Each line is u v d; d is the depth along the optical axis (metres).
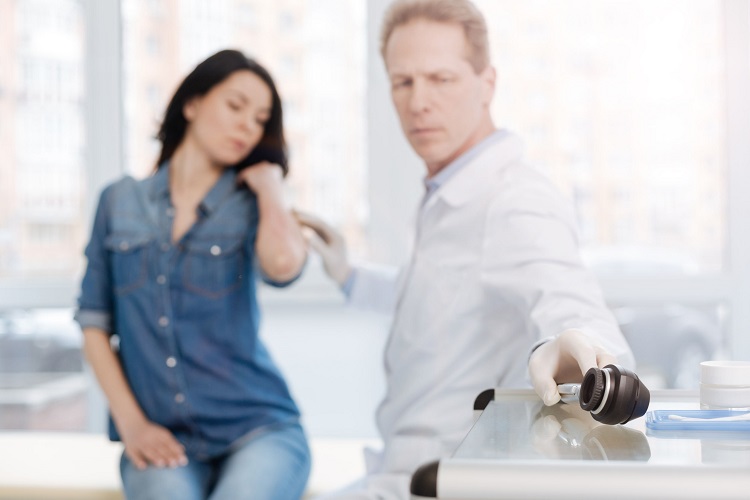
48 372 2.52
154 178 1.86
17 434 2.37
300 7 2.41
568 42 2.27
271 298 2.40
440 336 1.47
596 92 2.27
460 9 1.61
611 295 2.27
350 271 1.94
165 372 1.77
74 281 2.49
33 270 2.52
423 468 0.62
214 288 1.78
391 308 1.93
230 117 1.82
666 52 2.24
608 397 0.78
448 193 1.48
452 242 1.48
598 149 2.28
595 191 2.29
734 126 2.21
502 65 2.29
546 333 1.26
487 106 1.65
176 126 1.87
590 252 2.29
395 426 1.51
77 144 2.51
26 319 2.52
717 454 0.66
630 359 1.12
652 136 2.26
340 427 2.40
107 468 2.00
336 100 2.40
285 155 1.92
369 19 2.36
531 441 0.73
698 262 2.25
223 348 1.79
